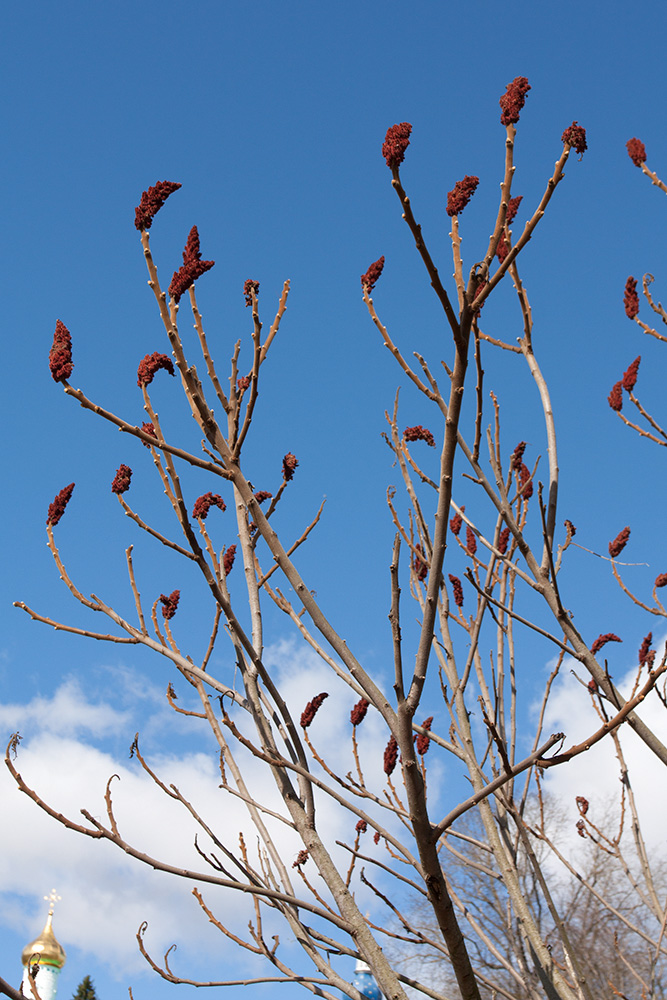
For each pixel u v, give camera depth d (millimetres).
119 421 2979
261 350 3314
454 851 4332
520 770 2752
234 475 3242
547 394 4242
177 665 4074
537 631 3760
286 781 3734
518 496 4379
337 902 3375
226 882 3191
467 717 4492
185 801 3740
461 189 2881
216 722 4121
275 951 3822
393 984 3148
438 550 2836
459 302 2801
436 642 4770
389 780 3943
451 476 2807
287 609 4262
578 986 3443
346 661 3152
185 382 3223
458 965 2803
